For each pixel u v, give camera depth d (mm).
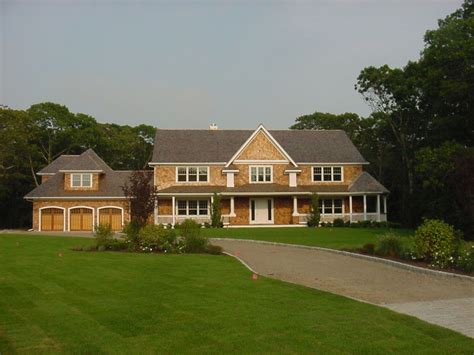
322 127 76500
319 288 13219
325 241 27281
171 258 19438
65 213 43438
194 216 44625
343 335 8258
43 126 65875
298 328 8680
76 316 9664
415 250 18062
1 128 55562
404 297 11938
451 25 38844
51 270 15766
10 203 60625
